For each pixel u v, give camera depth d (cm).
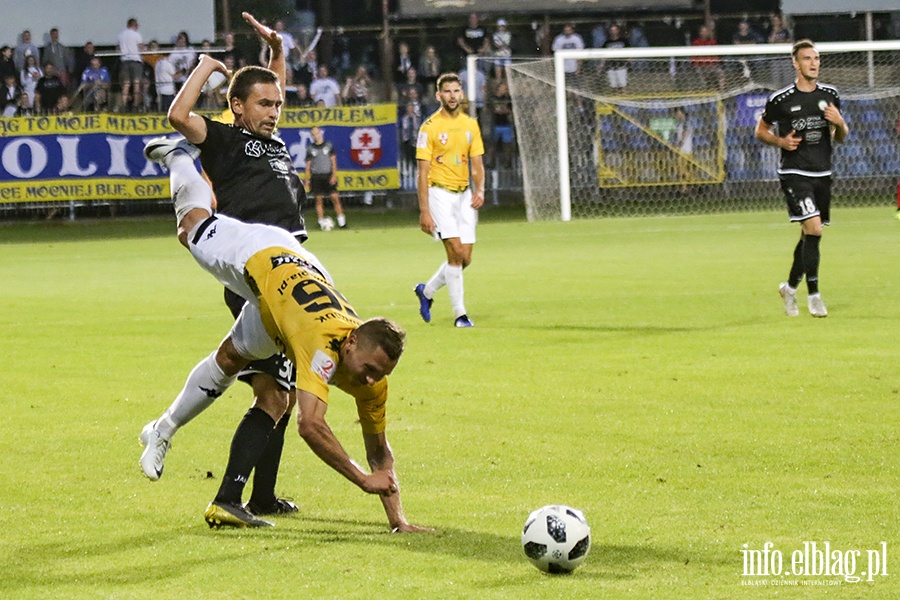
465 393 1155
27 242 3475
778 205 4256
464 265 1667
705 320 1630
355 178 3881
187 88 789
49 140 3703
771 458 871
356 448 947
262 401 745
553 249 2869
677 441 935
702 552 647
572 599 572
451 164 1631
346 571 624
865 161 4131
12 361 1391
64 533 710
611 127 4081
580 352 1388
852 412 1028
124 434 1000
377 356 647
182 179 764
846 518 709
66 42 4044
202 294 2106
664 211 4197
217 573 626
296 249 712
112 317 1795
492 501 770
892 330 1501
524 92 3956
